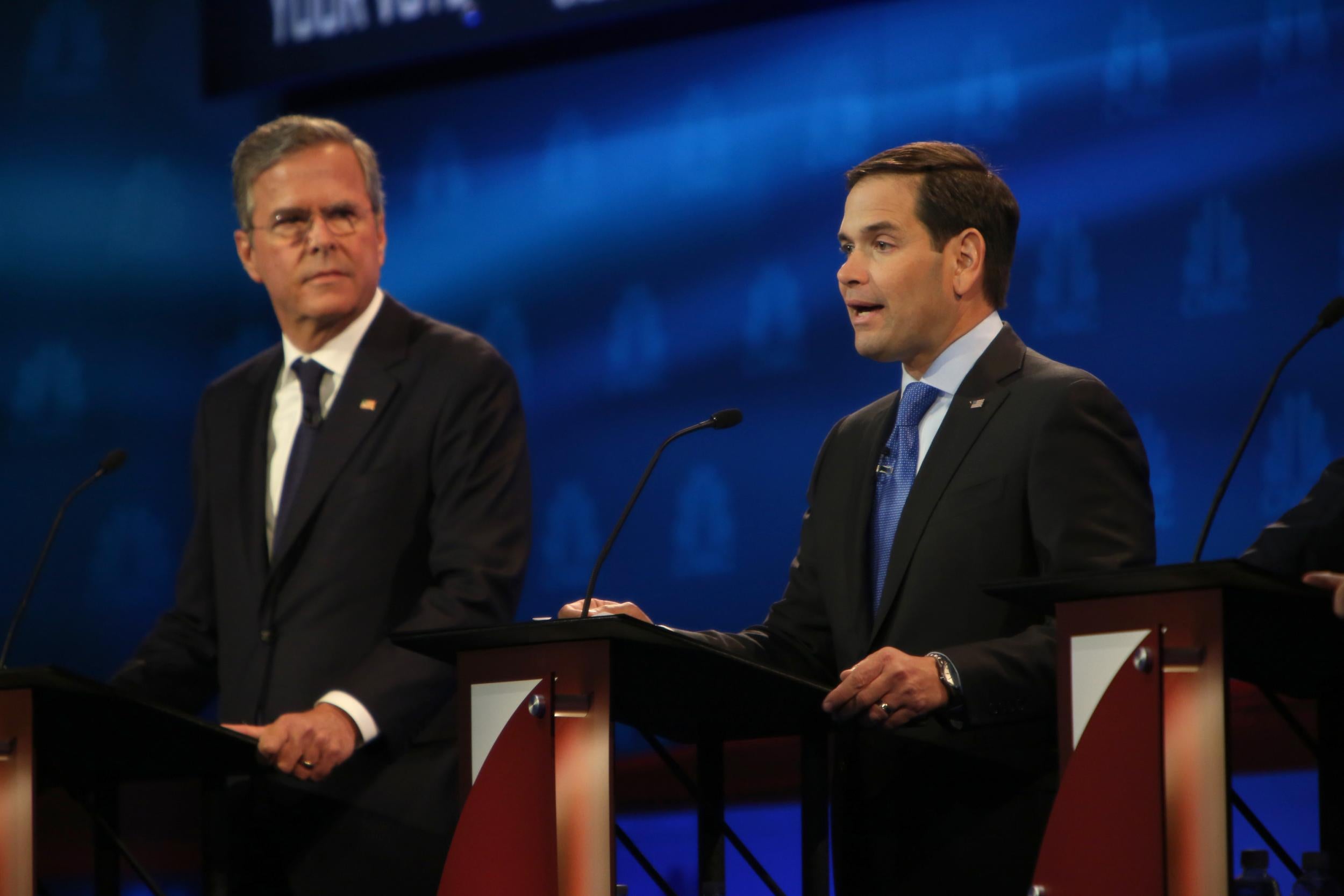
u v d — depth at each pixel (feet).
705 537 62.69
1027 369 26.48
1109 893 19.10
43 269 69.26
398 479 32.96
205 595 34.63
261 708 32.07
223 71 70.74
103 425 69.41
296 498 32.89
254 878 31.63
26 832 24.89
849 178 28.14
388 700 30.35
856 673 22.80
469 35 66.08
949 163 27.43
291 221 33.94
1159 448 53.78
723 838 26.53
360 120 71.10
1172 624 19.12
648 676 22.86
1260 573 18.25
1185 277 53.72
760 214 62.64
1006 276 27.91
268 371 35.12
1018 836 24.44
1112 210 55.26
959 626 25.26
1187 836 18.75
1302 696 24.58
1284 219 52.06
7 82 69.87
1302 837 42.50
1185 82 54.24
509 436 33.53
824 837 25.72
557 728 22.09
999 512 25.34
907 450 27.35
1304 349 51.34
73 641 67.82
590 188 66.39
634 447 64.69
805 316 61.41
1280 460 51.55
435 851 31.22
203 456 35.09
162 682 33.76
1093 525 24.39
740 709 24.47
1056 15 56.85
